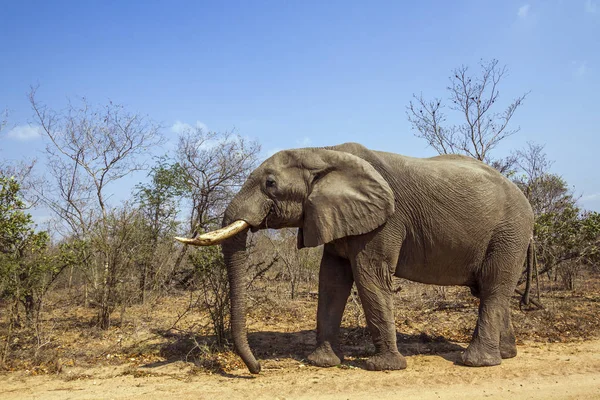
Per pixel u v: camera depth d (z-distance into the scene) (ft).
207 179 59.36
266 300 38.68
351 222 23.00
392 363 23.09
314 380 21.49
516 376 21.84
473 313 36.86
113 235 33.68
